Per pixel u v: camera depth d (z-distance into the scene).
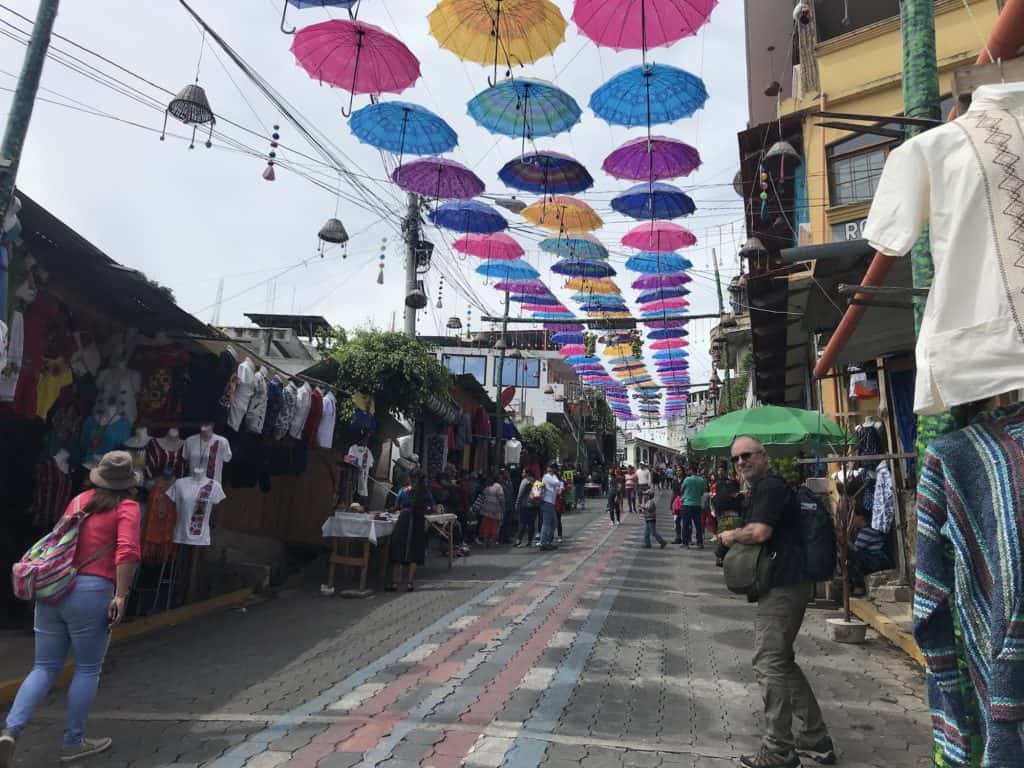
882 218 2.51
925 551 2.20
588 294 16.42
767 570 3.95
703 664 6.15
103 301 6.92
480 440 24.81
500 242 13.61
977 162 2.27
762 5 18.33
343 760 4.06
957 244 2.26
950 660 2.14
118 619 4.12
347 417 12.15
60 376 6.45
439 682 5.61
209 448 7.78
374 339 13.16
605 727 4.62
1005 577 1.96
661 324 19.09
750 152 14.84
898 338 8.17
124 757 4.12
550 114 8.61
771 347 11.90
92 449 7.05
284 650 6.71
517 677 5.74
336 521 9.99
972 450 2.15
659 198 10.43
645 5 6.41
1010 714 1.89
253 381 8.26
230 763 4.03
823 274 7.30
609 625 7.68
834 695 5.38
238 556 10.64
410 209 14.78
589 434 51.50
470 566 12.74
